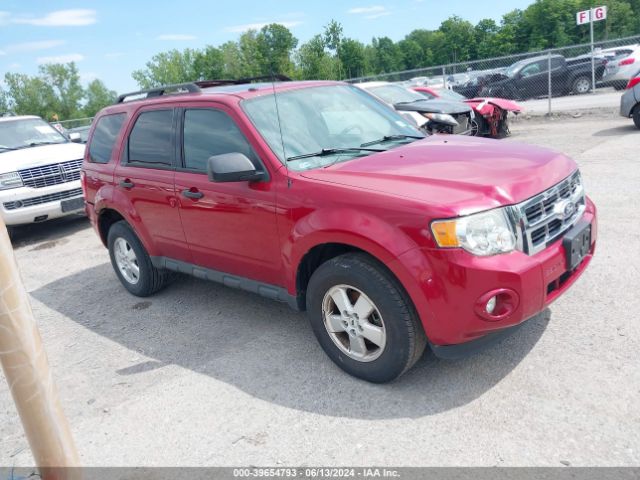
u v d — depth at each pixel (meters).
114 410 3.55
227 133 4.02
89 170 5.56
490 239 2.88
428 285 2.91
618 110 13.57
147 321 4.94
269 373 3.72
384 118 4.57
